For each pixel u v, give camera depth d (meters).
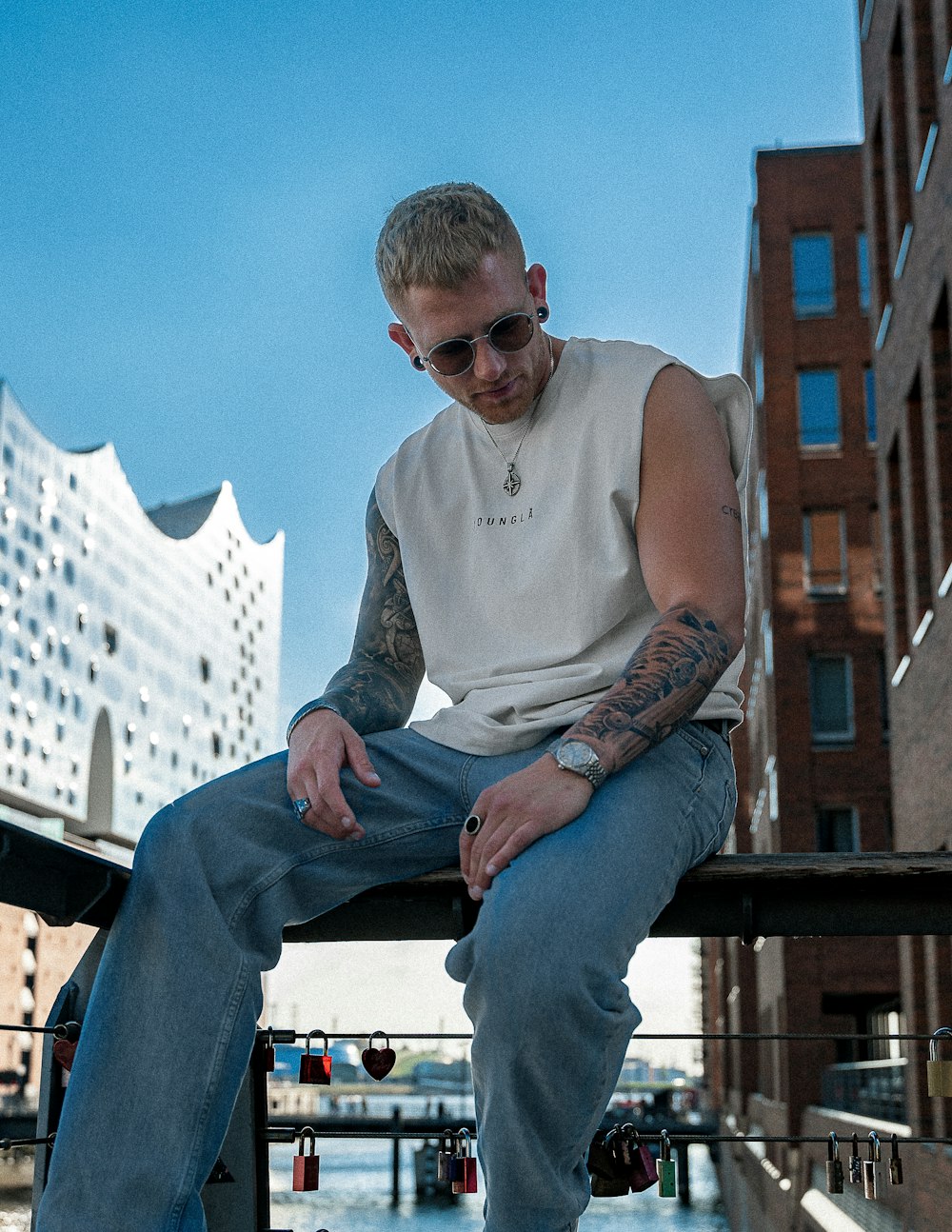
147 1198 1.73
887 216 17.39
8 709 81.56
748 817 44.00
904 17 15.01
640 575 2.11
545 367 2.13
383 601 2.39
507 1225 1.77
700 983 85.12
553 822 1.77
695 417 2.07
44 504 88.94
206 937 1.82
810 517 30.86
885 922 2.10
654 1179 2.16
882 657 29.69
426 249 1.95
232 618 128.25
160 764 105.69
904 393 14.89
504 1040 1.69
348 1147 72.94
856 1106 20.72
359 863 2.04
